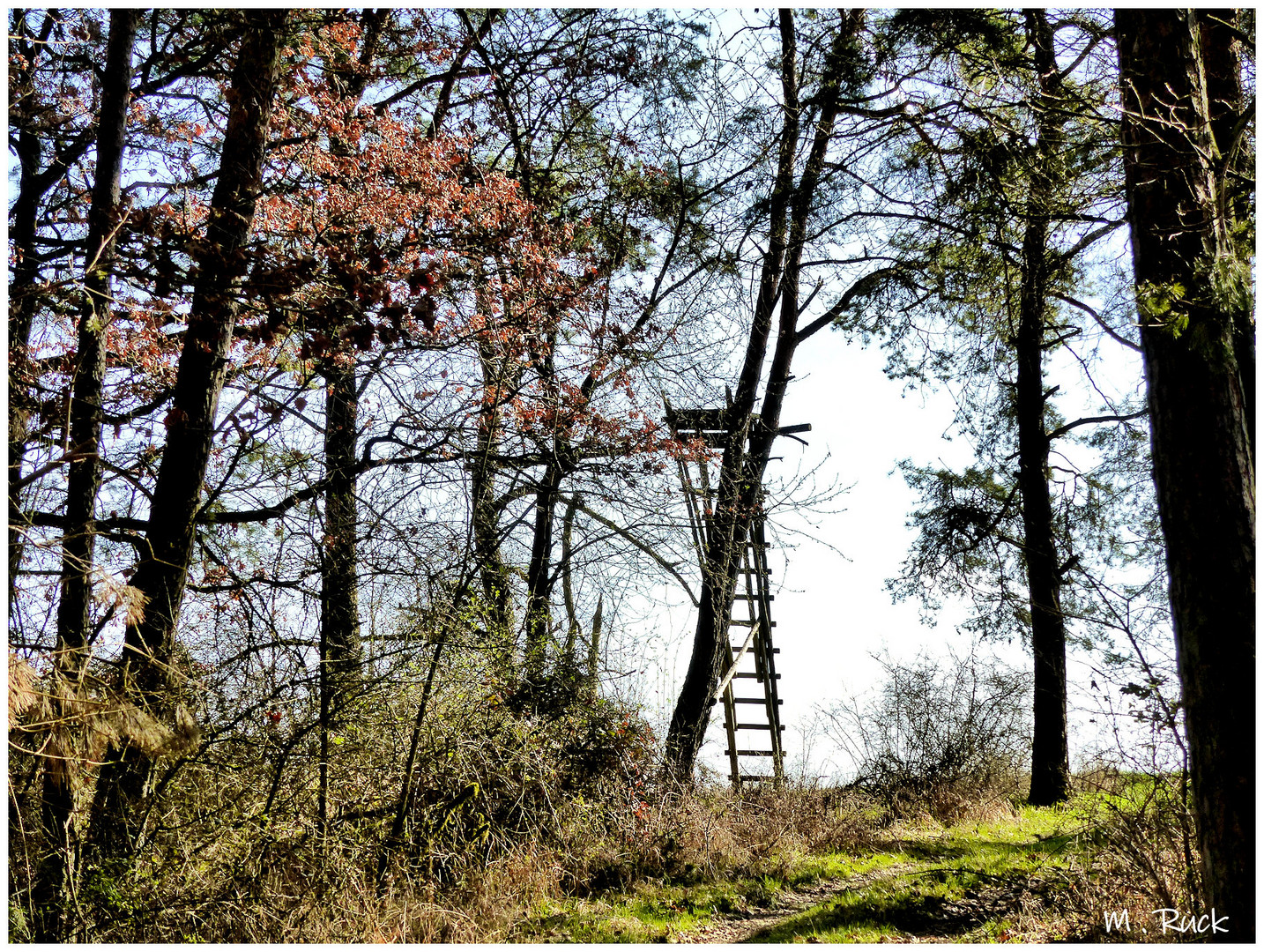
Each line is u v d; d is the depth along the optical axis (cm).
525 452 1238
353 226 1015
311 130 1111
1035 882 873
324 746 777
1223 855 582
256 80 944
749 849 1048
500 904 809
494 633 975
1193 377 616
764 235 1502
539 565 1267
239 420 1018
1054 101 987
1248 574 593
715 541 1451
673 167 1463
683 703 1444
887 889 911
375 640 858
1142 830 752
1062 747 1494
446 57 1392
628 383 1309
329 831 780
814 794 1289
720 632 1468
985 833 1213
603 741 1066
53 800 667
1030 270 1391
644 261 1470
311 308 806
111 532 890
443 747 873
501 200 1152
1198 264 624
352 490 1076
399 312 821
